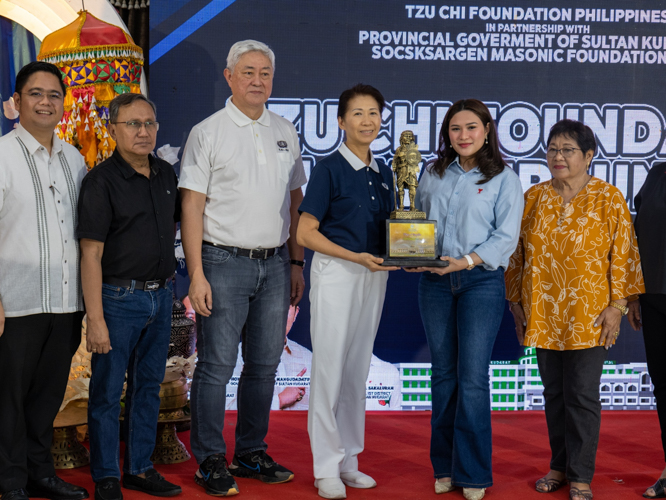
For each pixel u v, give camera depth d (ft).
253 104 9.35
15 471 8.45
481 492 9.06
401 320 13.52
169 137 13.11
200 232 9.27
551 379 9.55
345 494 9.13
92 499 8.86
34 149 8.45
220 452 9.43
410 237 8.95
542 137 13.47
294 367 13.47
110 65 11.38
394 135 13.37
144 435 9.29
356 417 9.71
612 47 13.38
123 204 8.59
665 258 9.20
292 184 10.38
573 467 9.09
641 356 13.62
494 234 8.96
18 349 8.39
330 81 13.24
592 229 9.08
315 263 9.34
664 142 13.56
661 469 10.36
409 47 13.25
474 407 9.00
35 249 8.38
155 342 9.21
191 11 12.98
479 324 8.97
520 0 13.25
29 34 12.96
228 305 9.33
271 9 13.07
